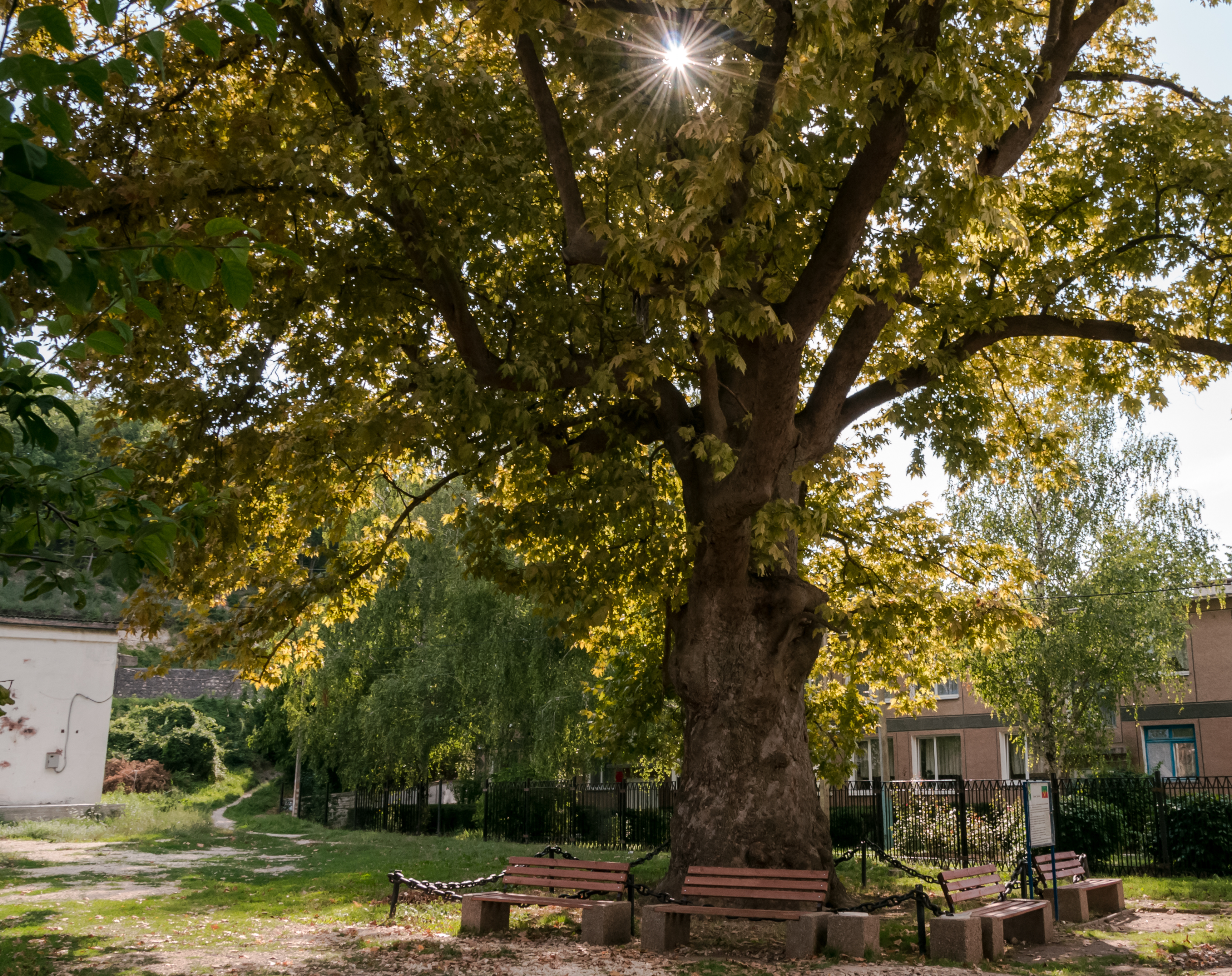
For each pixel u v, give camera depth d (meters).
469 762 31.97
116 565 3.33
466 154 11.79
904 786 21.89
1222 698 27.45
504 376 11.65
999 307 13.11
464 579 14.40
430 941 9.44
